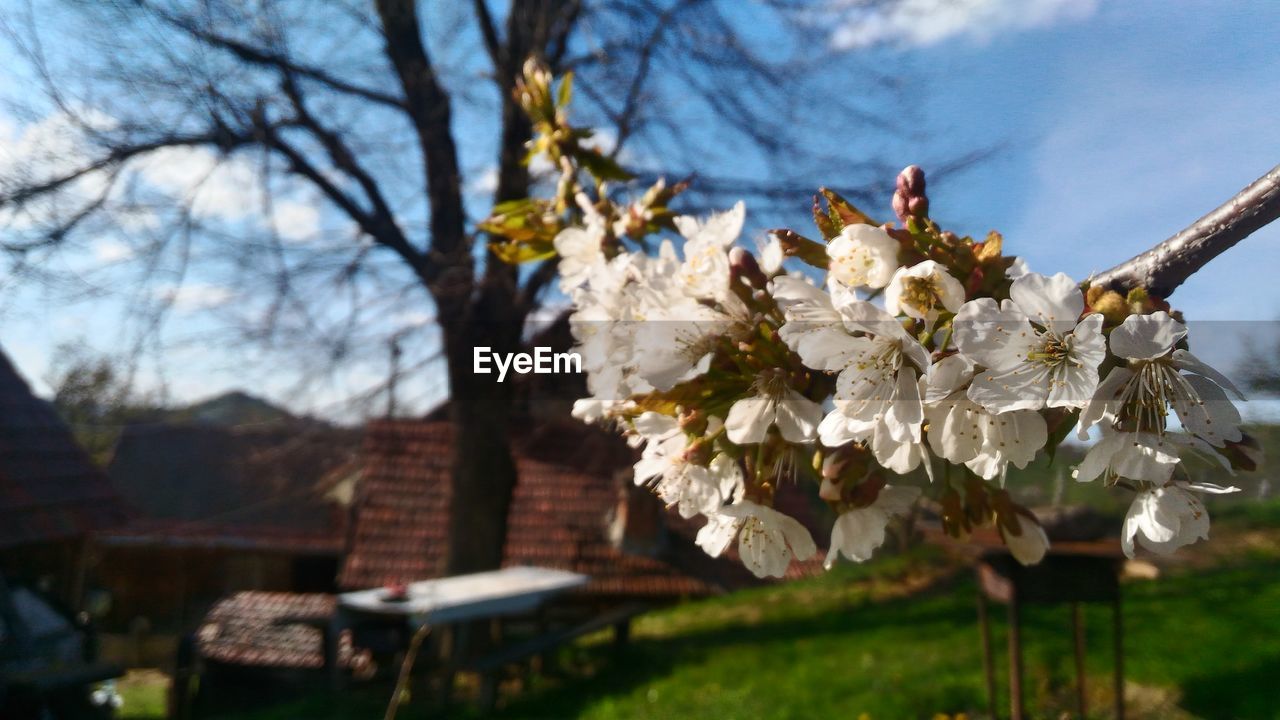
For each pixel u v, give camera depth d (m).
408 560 2.97
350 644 2.81
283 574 4.04
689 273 0.23
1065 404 0.18
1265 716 1.12
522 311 2.00
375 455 3.20
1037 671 1.38
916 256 0.21
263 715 2.15
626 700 1.74
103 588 3.84
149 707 2.93
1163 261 0.20
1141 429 0.18
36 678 1.94
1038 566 1.04
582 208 0.40
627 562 3.09
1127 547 0.20
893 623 1.86
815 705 1.43
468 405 2.29
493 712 1.88
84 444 4.14
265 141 1.97
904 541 2.39
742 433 0.22
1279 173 0.19
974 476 0.23
